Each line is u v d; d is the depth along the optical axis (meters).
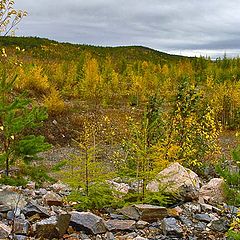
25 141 7.72
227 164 11.55
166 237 6.18
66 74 45.41
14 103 7.57
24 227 5.71
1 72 7.59
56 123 26.25
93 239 5.89
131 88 42.16
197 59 75.56
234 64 76.56
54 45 95.06
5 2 6.89
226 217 7.20
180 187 7.93
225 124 27.95
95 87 38.12
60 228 5.76
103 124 26.11
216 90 32.97
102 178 7.65
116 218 6.86
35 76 31.88
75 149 23.62
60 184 9.59
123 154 16.53
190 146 12.89
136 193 7.80
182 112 12.92
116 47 121.94
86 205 7.33
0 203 6.49
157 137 11.41
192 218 7.03
